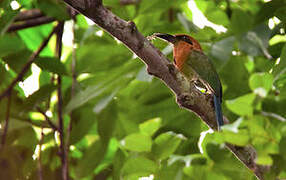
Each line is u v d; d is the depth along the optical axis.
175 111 10.66
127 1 10.22
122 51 10.09
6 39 8.94
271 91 9.78
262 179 8.09
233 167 9.16
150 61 7.60
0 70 9.01
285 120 7.45
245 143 7.32
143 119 10.73
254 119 7.32
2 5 9.12
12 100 8.05
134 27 7.39
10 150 7.33
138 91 10.83
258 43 9.40
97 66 9.87
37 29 11.39
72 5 7.19
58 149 8.47
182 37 10.80
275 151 7.44
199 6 11.59
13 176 7.27
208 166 9.23
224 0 11.50
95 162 8.45
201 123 10.34
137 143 9.09
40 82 9.84
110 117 9.25
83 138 9.95
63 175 7.52
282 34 10.14
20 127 7.79
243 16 9.59
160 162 9.26
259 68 10.88
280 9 9.73
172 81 7.85
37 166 7.98
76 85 9.21
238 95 10.45
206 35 10.80
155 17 10.87
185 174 9.27
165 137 9.18
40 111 8.01
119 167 9.74
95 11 7.23
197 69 10.40
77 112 9.36
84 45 10.30
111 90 9.11
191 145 9.94
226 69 10.55
